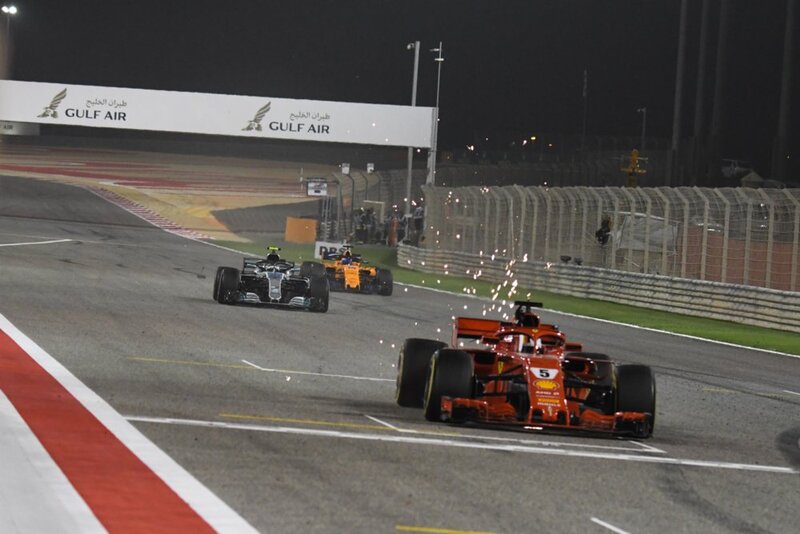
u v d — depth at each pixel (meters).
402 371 34.09
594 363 33.72
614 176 181.00
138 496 20.16
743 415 38.31
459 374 31.16
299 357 46.25
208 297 73.19
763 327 78.44
